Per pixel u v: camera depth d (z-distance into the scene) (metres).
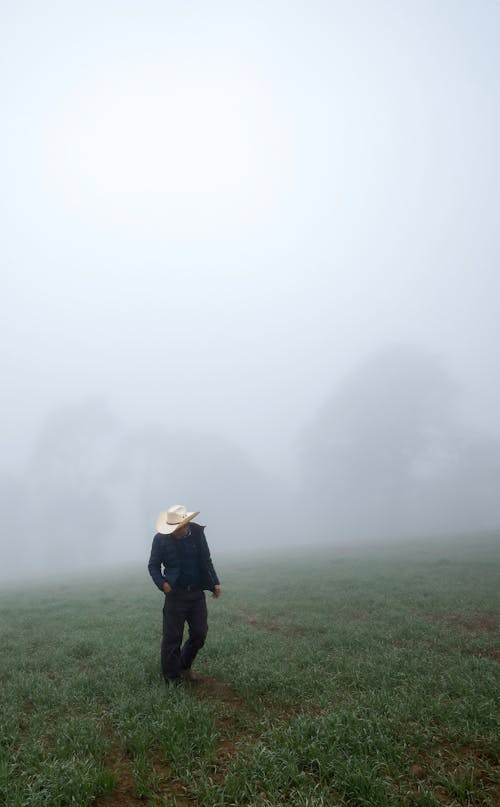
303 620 11.39
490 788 4.12
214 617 12.34
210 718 5.60
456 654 7.97
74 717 5.83
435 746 4.93
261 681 6.75
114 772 4.61
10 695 6.66
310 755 4.68
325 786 4.15
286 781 4.29
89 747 4.98
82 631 11.35
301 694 6.39
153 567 6.84
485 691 6.08
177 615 6.93
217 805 3.95
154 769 4.42
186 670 7.09
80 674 7.50
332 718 5.31
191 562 7.00
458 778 4.26
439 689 6.32
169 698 6.17
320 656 8.08
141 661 8.13
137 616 12.95
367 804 3.90
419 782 4.21
